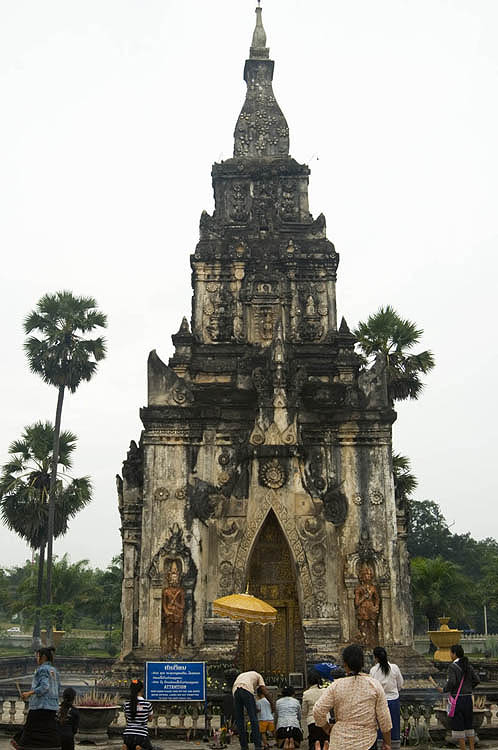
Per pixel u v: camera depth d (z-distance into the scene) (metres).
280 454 23.84
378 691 7.90
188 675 17.38
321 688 13.60
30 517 40.53
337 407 26.30
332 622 22.59
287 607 24.77
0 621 85.19
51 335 42.22
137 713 12.98
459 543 91.12
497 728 17.66
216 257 30.09
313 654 22.12
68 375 42.25
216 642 22.42
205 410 25.38
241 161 33.09
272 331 29.02
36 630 38.47
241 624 23.78
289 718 14.36
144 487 24.70
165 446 25.20
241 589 22.97
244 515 23.70
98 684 21.97
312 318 29.56
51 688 11.27
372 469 24.92
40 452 42.22
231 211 32.25
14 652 53.94
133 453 26.67
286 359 25.69
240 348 28.88
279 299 29.44
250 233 31.34
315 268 30.41
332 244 30.81
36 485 41.47
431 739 17.34
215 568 23.31
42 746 10.89
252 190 32.50
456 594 50.47
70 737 12.12
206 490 24.42
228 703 17.38
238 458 24.22
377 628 23.33
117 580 62.28
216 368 28.41
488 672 30.41
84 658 38.88
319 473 24.86
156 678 17.30
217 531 23.62
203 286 29.95
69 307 43.12
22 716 19.77
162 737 17.48
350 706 7.81
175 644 23.14
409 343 36.53
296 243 30.81
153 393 25.84
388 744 7.93
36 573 59.12
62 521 41.91
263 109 34.88
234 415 25.61
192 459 25.08
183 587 23.66
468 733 13.65
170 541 24.12
